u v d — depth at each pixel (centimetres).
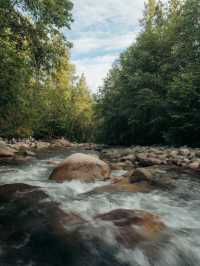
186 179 764
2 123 1947
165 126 1955
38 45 1534
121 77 2330
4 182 775
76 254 362
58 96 3812
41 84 1856
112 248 369
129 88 2156
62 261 351
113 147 2228
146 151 1434
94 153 1717
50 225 427
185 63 1950
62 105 3834
